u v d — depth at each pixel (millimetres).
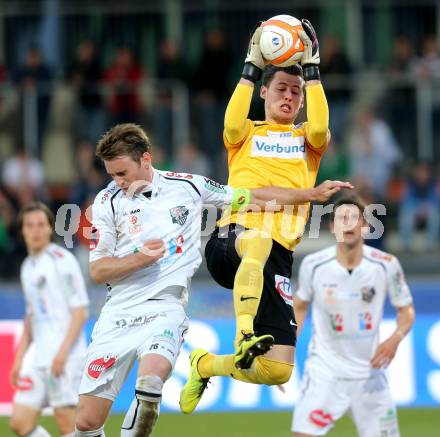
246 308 21266
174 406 38344
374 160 48406
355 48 57719
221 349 38625
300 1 57438
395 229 48969
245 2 57156
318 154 22797
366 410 27594
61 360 28750
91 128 48594
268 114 22812
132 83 48906
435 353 38625
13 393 37312
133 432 20828
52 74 50969
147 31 56938
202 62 50375
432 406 38312
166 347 21188
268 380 22375
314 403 27469
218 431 34688
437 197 48531
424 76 49531
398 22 57594
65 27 56438
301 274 28469
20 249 45125
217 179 48219
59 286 29484
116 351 21625
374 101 49438
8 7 56062
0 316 40250
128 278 21938
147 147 21828
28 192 46844
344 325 27781
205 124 48875
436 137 49312
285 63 22062
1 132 48281
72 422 29094
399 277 28203
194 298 40062
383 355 27312
